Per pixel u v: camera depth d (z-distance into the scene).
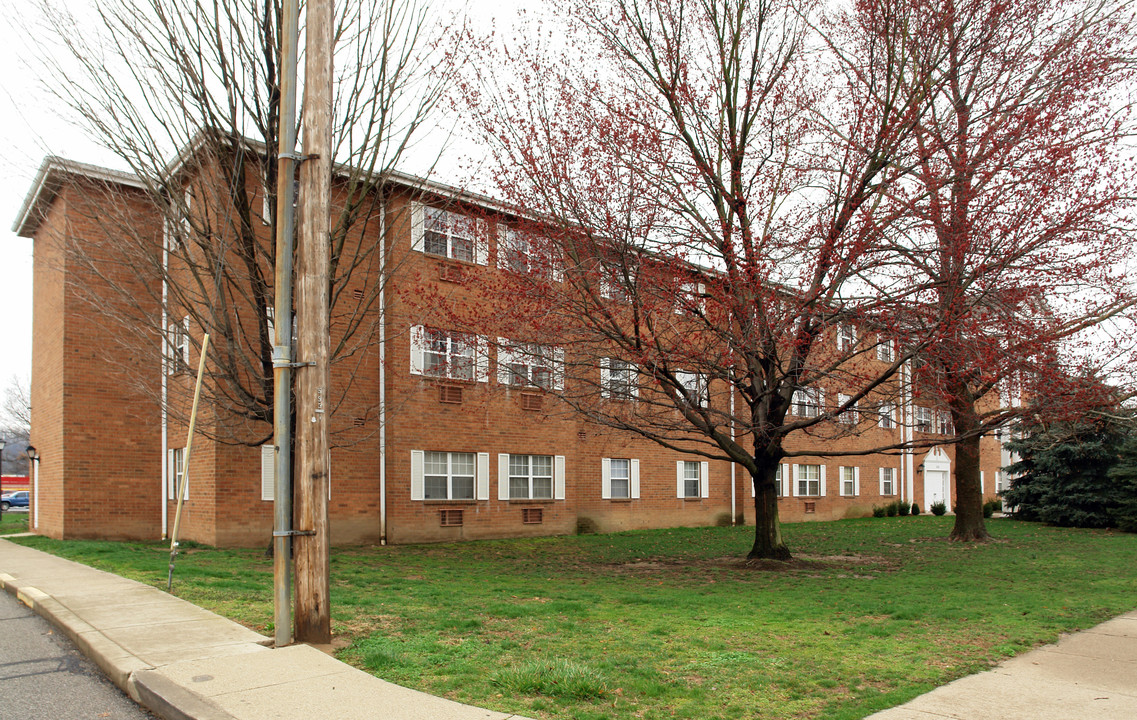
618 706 5.52
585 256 13.46
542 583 12.41
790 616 9.20
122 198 14.03
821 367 13.66
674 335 14.19
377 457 18.94
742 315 12.74
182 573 11.68
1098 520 26.59
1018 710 5.55
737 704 5.62
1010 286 12.29
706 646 7.42
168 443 19.25
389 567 14.27
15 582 10.67
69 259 16.52
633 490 25.16
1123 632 8.52
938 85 13.50
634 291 12.84
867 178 13.27
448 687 5.89
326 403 7.37
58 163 13.35
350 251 18.12
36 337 21.80
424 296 16.45
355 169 14.97
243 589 10.32
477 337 15.26
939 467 38.25
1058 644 7.88
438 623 8.21
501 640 7.50
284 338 7.34
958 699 5.82
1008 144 12.17
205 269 13.50
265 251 14.52
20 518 31.50
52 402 19.44
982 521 21.59
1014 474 31.48
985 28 13.42
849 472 33.22
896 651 7.35
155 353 14.02
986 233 11.95
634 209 13.23
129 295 13.98
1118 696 5.93
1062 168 11.90
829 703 5.69
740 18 14.54
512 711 5.33
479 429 20.70
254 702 5.44
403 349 19.16
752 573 14.16
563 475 22.64
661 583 12.70
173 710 5.34
